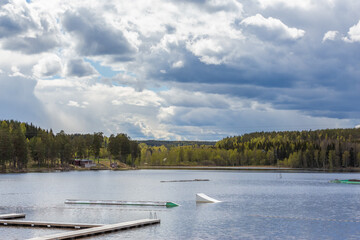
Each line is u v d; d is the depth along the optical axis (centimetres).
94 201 7681
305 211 6819
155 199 8806
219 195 9969
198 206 7412
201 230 5044
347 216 6250
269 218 6006
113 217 6059
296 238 4666
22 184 13562
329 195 9900
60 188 11975
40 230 4872
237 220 5797
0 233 4700
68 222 5469
